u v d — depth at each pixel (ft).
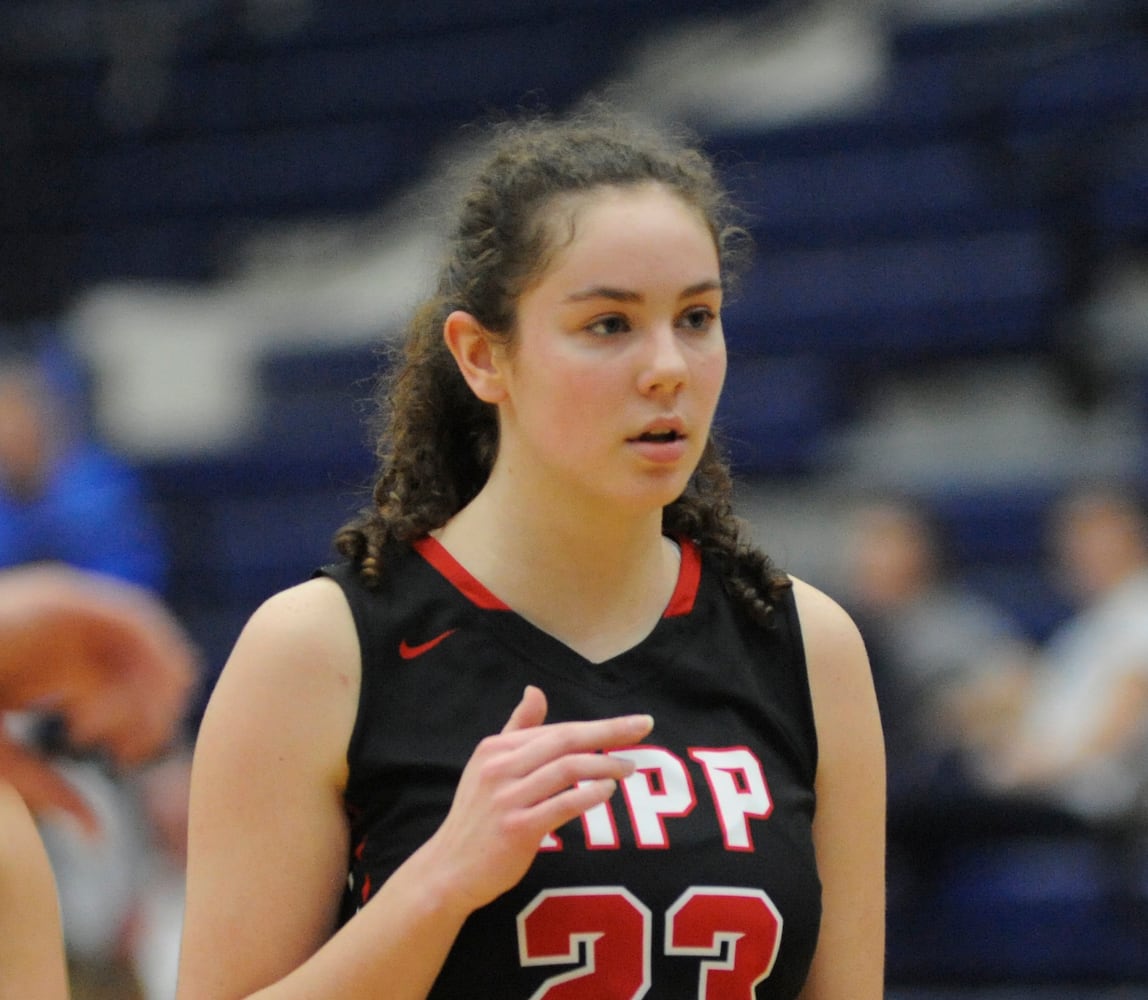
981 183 98.43
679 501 23.09
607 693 20.99
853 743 22.48
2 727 20.36
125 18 126.82
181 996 19.93
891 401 91.71
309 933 20.25
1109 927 55.26
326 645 20.45
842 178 101.40
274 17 126.21
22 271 114.11
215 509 92.89
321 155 116.88
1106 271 92.84
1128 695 55.11
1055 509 79.46
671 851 19.93
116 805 28.60
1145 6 103.76
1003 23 106.63
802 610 22.63
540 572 21.38
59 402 64.28
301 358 102.27
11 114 122.31
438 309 22.63
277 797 20.08
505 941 19.51
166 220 116.16
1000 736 57.00
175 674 20.49
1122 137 97.25
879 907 22.67
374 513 22.34
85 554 62.44
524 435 21.01
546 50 118.52
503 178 21.11
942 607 60.75
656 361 19.86
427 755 20.22
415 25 123.13
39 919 20.03
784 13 116.98
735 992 20.04
